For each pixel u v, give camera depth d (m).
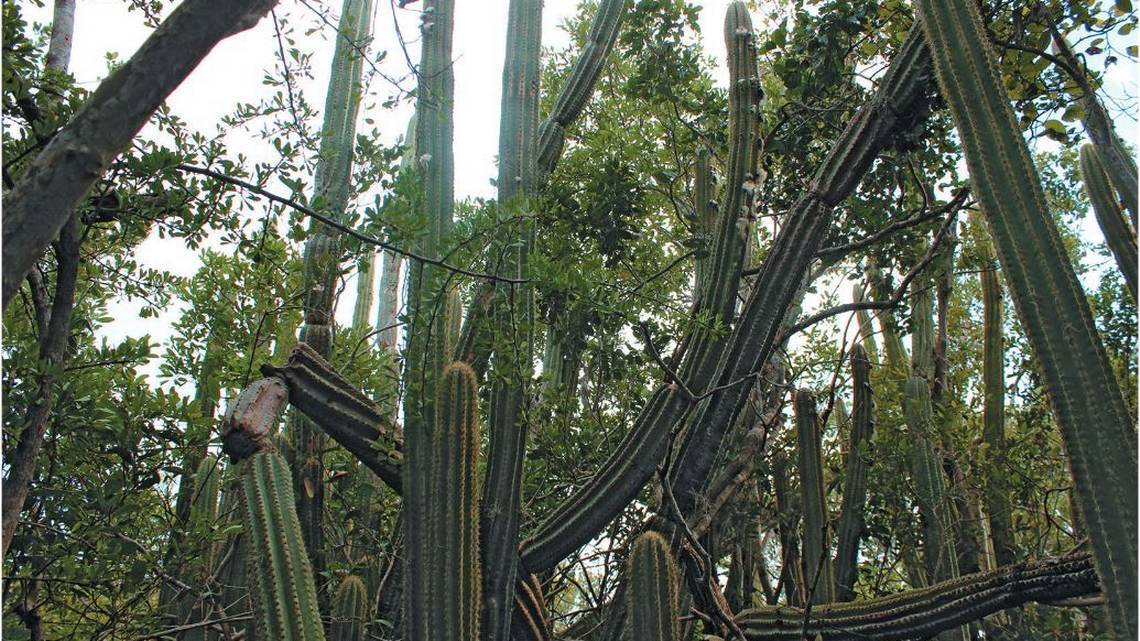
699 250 7.46
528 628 5.45
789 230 5.64
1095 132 5.30
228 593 5.96
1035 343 3.53
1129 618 3.16
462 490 4.65
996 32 6.18
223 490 6.73
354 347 6.71
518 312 5.46
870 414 8.05
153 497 5.44
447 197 5.45
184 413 5.28
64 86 4.04
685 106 8.23
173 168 3.88
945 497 7.71
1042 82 6.14
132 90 2.55
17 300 5.45
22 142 3.89
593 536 5.55
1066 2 5.87
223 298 6.32
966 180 7.67
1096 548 3.29
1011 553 7.75
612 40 7.16
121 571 4.85
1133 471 3.29
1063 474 8.41
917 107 5.51
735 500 7.83
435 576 4.51
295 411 6.28
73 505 4.88
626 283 7.83
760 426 7.11
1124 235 5.03
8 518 3.44
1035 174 3.76
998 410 8.58
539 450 7.53
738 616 5.84
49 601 5.02
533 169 6.13
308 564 3.89
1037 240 3.62
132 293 5.59
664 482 5.20
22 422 3.88
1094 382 3.42
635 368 7.96
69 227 3.73
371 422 5.00
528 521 7.04
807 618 5.36
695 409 5.66
